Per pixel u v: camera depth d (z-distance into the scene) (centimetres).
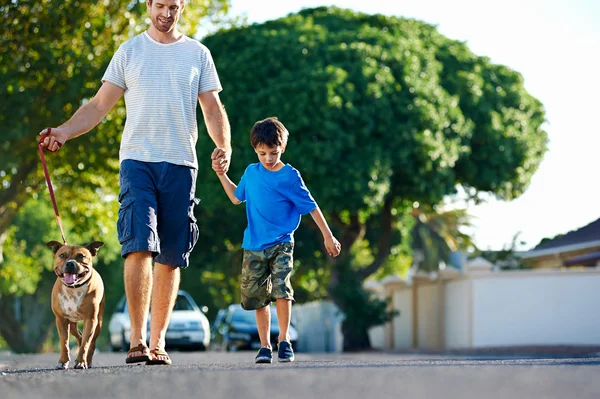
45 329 5666
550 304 2745
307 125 2997
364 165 3020
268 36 3192
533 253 3638
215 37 3306
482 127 3422
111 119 2445
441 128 3189
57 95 2295
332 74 3030
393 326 3953
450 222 3872
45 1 2283
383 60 3183
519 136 3488
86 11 2298
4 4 2252
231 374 550
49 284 5534
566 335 2727
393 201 3334
